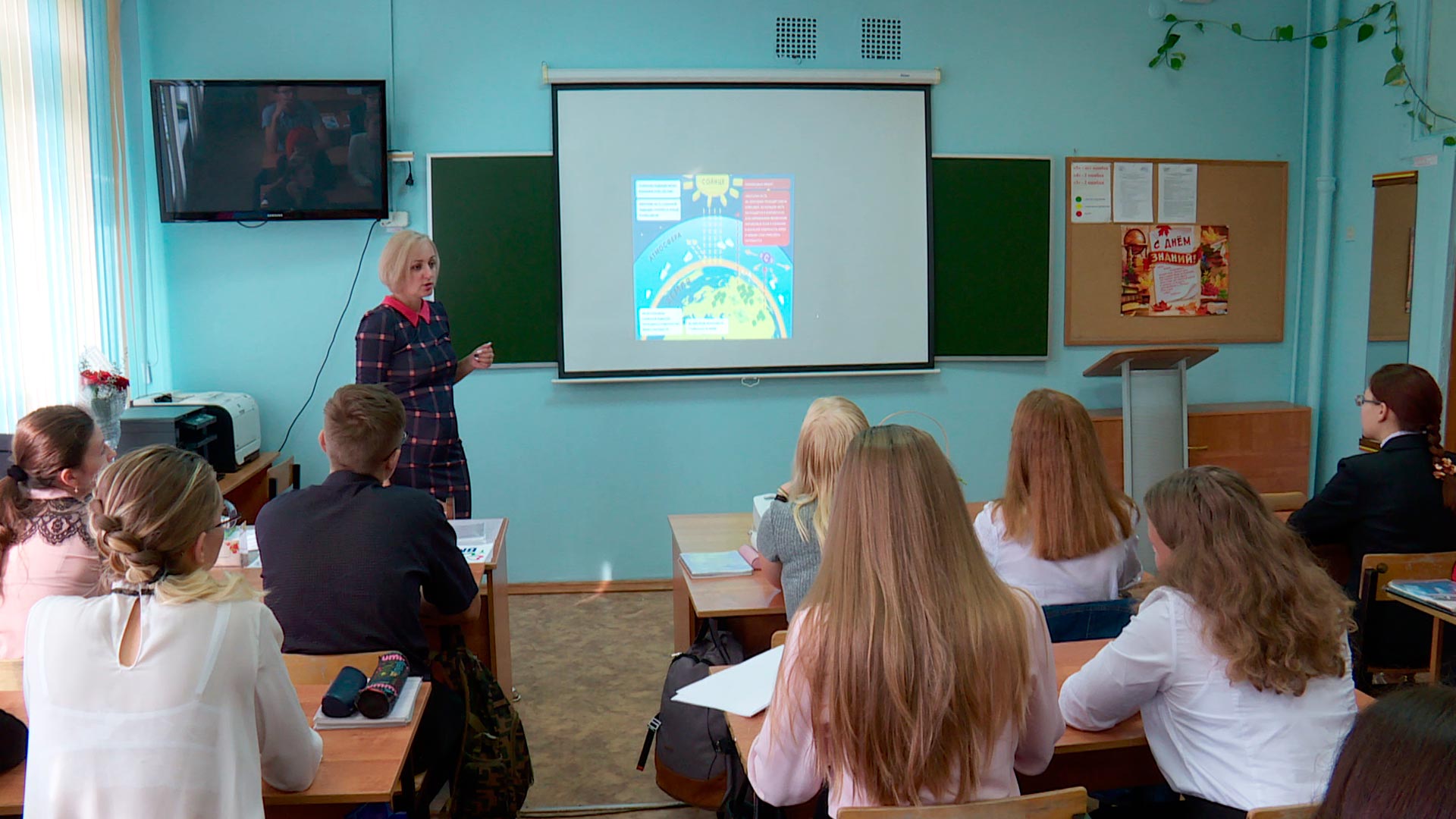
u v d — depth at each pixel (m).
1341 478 2.90
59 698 1.38
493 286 4.58
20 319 3.42
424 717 2.18
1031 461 2.16
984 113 4.82
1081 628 2.10
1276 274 5.06
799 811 2.03
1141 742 1.72
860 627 1.26
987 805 1.27
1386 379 2.90
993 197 4.84
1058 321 4.98
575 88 4.54
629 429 4.75
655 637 4.14
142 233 4.29
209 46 4.36
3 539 2.08
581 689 3.59
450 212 4.52
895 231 4.79
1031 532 2.18
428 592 2.24
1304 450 4.91
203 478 1.49
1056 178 4.90
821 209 4.73
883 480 1.30
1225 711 1.58
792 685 1.32
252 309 4.48
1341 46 4.91
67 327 3.68
